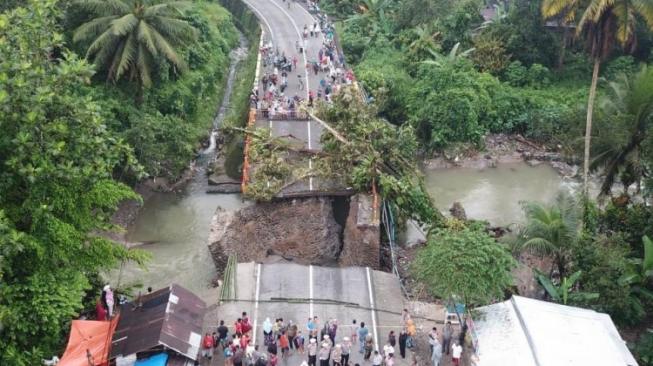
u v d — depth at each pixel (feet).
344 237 110.32
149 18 134.10
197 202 131.54
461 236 80.23
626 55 176.14
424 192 114.01
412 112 161.58
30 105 67.77
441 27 192.03
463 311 80.33
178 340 72.90
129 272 108.58
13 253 66.23
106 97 130.82
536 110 161.89
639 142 104.17
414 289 98.63
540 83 174.91
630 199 115.55
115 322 76.74
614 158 106.93
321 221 111.45
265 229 110.73
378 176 111.04
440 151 154.92
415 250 113.09
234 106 173.68
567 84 174.81
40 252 70.08
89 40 132.46
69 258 77.05
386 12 210.59
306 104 138.31
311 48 187.11
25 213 72.28
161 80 146.61
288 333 78.69
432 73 160.97
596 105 111.96
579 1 97.19
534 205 95.61
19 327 68.64
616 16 93.97
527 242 91.50
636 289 90.07
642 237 96.27
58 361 72.43
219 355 78.84
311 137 131.85
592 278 88.99
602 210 120.26
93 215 83.46
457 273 76.02
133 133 125.49
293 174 115.55
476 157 153.58
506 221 128.67
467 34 190.19
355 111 120.26
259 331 81.92
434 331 76.07
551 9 97.55
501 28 184.44
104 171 75.36
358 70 176.96
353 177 111.75
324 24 205.57
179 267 110.83
